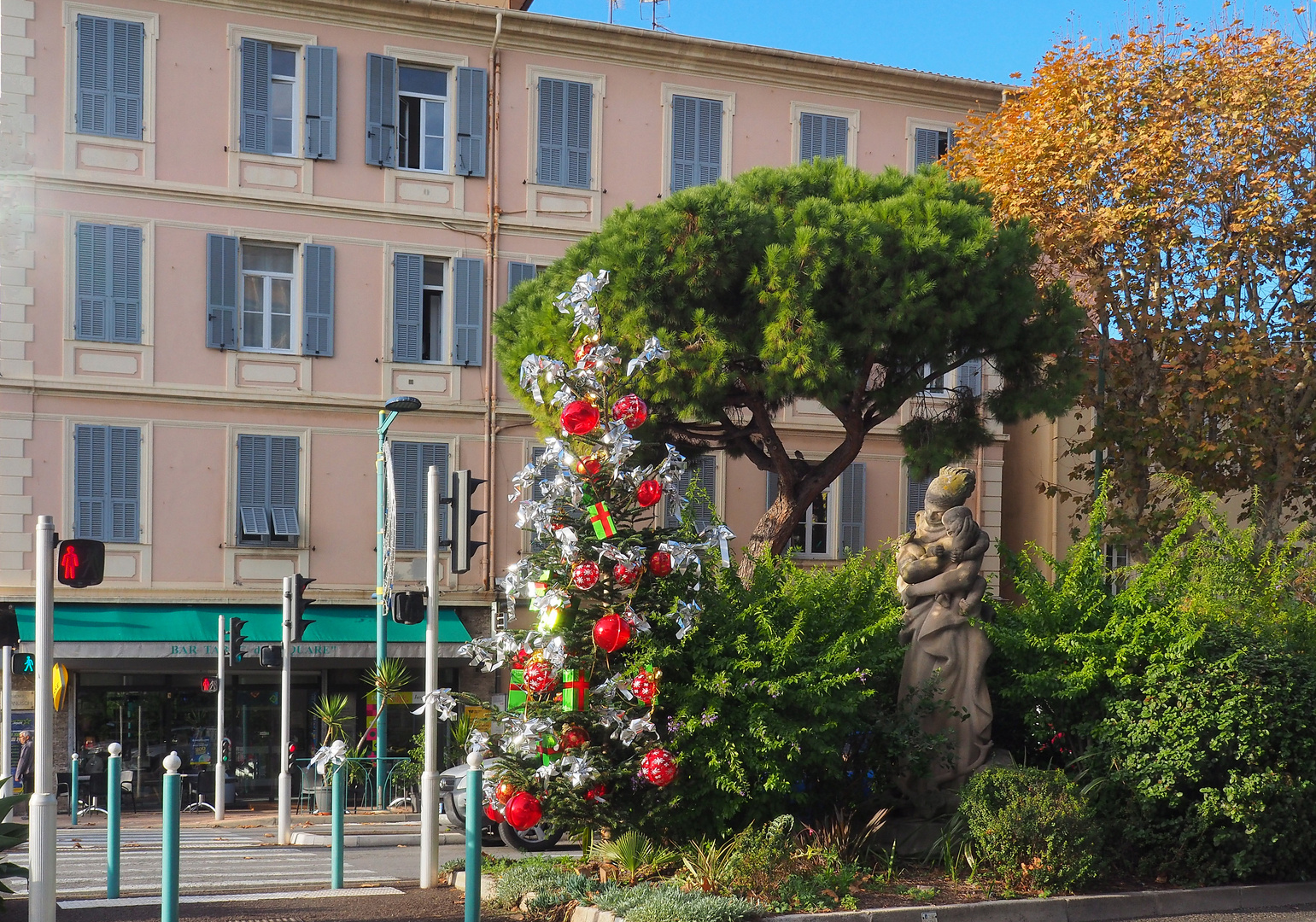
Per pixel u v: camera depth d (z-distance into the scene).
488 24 28.58
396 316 27.95
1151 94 23.47
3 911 9.14
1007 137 24.81
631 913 8.82
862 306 18.98
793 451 30.11
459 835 17.91
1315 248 22.92
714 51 30.00
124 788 25.67
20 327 25.39
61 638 24.38
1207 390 22.62
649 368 18.70
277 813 24.98
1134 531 22.66
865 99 31.33
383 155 27.95
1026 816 10.17
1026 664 12.13
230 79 26.92
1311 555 13.74
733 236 18.88
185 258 26.56
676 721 10.35
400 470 27.66
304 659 26.23
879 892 9.77
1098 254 23.39
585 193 29.30
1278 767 10.80
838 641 10.70
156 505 26.14
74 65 25.94
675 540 10.70
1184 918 9.95
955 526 11.72
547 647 10.19
